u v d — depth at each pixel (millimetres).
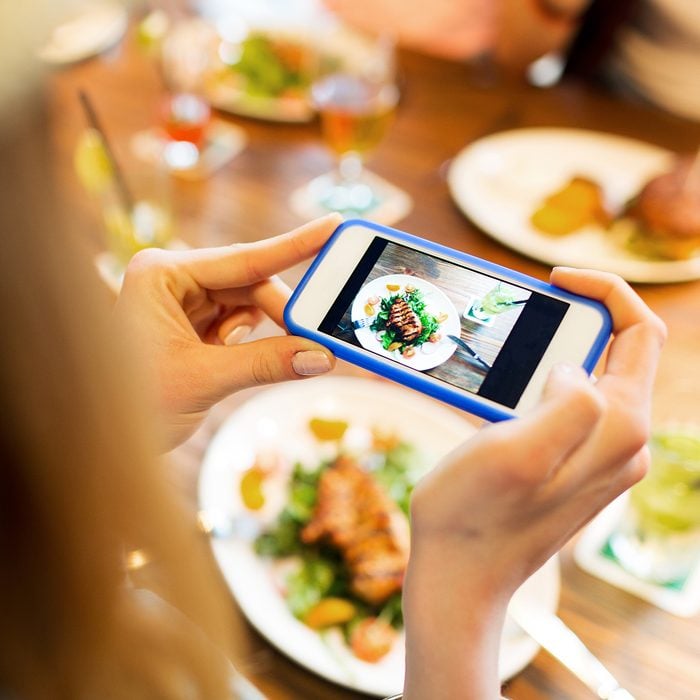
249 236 680
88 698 323
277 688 451
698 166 701
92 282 277
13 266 245
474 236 701
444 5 1297
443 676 394
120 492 293
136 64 824
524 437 363
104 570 303
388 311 444
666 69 1028
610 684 446
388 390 569
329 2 1225
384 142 775
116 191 643
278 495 516
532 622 462
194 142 737
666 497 490
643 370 407
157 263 480
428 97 828
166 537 315
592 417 362
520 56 1028
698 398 533
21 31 218
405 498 519
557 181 745
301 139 774
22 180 240
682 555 504
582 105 834
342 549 490
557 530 391
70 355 267
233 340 528
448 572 392
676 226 669
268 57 802
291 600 473
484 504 374
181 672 357
